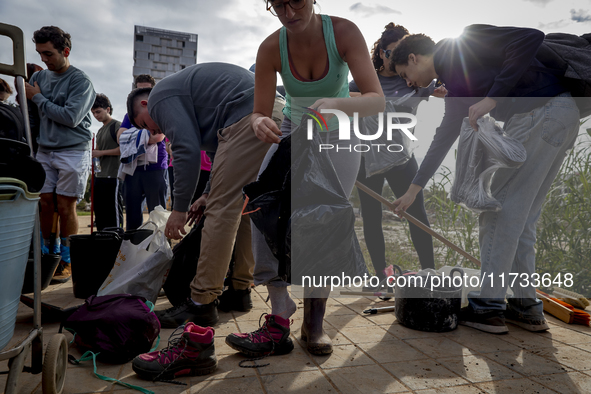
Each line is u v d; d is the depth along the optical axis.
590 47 1.81
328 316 2.24
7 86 2.83
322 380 1.43
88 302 1.71
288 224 1.43
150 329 1.63
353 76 1.51
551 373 1.51
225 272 2.03
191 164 2.00
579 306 2.34
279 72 1.59
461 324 2.12
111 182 3.70
